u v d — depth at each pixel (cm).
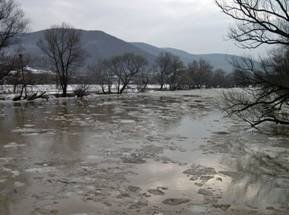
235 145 2045
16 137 2241
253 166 1627
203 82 10938
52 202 1204
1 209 1149
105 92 7081
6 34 4450
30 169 1559
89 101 5050
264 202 1223
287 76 1552
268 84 1547
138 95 6694
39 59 6994
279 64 1625
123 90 7738
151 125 2762
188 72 10712
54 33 5869
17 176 1466
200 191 1316
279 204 1206
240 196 1273
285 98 1555
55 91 6438
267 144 2069
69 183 1387
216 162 1692
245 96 2681
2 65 4594
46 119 3055
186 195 1277
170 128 2628
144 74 9281
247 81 1578
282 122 1727
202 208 1169
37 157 1759
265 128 2550
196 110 3862
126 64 7912
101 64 8981
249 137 2273
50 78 7000
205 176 1482
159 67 9938
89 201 1215
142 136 2305
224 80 11119
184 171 1548
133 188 1340
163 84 10112
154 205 1188
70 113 3512
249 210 1157
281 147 1991
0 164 1631
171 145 2042
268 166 1631
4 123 2817
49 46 6091
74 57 5922
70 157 1762
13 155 1794
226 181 1427
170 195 1276
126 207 1170
